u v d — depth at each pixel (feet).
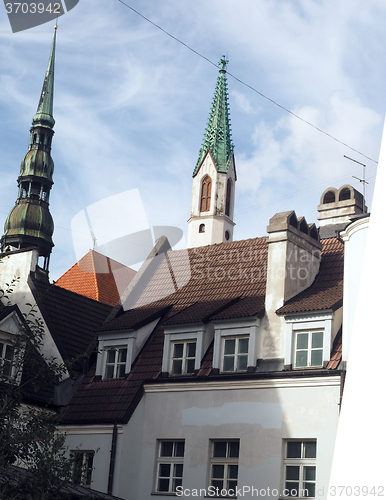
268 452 73.05
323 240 91.09
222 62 268.41
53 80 289.94
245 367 78.74
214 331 82.69
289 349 75.92
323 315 75.20
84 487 73.92
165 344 84.28
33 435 55.52
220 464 76.48
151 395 82.64
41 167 279.28
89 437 83.10
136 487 79.71
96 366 89.86
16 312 86.89
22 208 275.18
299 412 72.59
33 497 53.36
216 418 77.30
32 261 98.84
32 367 59.93
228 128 263.08
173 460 79.51
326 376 71.97
